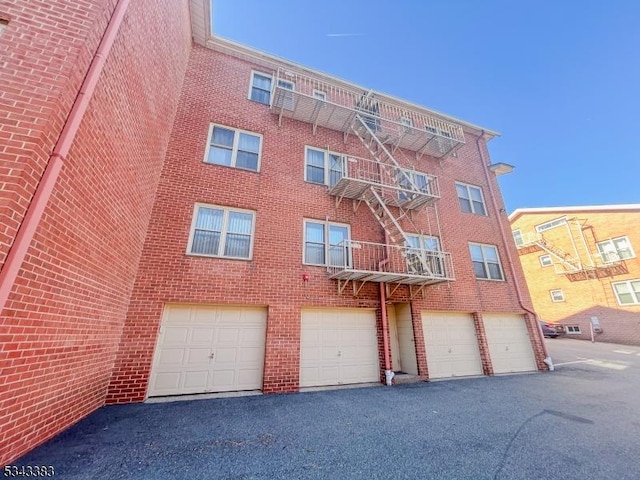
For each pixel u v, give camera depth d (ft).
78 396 12.31
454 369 26.48
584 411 15.42
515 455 10.00
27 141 8.23
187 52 24.67
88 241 11.79
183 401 16.53
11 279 7.55
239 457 9.58
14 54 8.91
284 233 23.16
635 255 49.73
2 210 7.47
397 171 29.63
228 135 24.63
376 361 23.48
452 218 32.37
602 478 8.54
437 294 27.71
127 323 16.92
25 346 8.60
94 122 11.07
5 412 7.96
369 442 11.02
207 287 19.48
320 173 27.37
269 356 19.63
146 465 8.82
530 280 66.18
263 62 28.71
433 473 8.68
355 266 25.08
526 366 29.43
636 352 40.29
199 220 21.20
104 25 11.21
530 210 66.44
